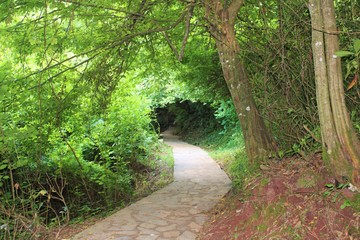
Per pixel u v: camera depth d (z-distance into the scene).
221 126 20.58
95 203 8.59
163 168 12.08
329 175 3.86
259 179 4.90
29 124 6.83
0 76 4.80
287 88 5.29
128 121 10.48
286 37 5.29
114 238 4.73
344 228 3.26
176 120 29.22
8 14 4.69
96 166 9.46
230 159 12.10
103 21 5.74
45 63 6.51
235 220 4.68
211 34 5.55
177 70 10.20
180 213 5.97
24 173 7.20
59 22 4.97
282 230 3.70
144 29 6.01
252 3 6.07
